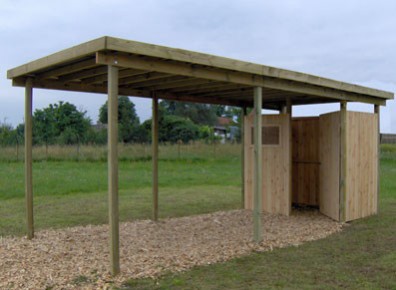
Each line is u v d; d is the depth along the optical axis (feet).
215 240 19.71
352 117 24.99
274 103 29.53
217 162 63.77
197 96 25.50
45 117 81.46
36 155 60.13
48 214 26.81
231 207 29.89
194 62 15.29
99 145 66.74
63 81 19.42
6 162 57.11
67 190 37.06
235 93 24.35
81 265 15.01
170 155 66.03
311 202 29.66
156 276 13.96
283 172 26.61
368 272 14.85
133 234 20.98
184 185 42.06
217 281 13.64
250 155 28.48
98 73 16.81
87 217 25.89
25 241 19.01
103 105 96.53
